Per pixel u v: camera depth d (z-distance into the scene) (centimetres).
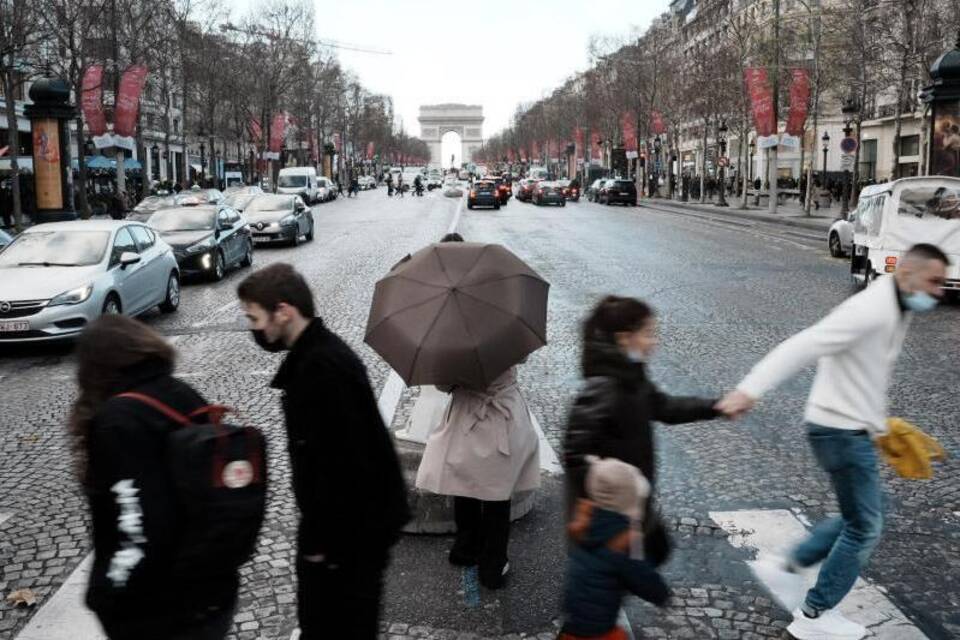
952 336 1248
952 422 815
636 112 6988
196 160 8938
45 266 1283
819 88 4169
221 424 301
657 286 1762
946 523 589
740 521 593
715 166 7656
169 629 284
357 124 11075
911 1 3161
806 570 509
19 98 4669
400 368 464
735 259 2286
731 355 1119
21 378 1070
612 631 323
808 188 4241
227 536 279
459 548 518
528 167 13988
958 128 2481
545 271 2014
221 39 6181
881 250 1611
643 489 316
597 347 354
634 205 6022
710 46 6062
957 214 1563
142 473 279
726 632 454
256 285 333
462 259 489
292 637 452
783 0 5356
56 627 462
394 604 484
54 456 755
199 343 1245
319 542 329
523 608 479
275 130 6525
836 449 425
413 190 9600
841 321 412
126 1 3641
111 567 278
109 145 3666
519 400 507
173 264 1551
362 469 326
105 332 296
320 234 3275
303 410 327
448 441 493
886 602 479
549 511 616
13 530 596
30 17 3181
